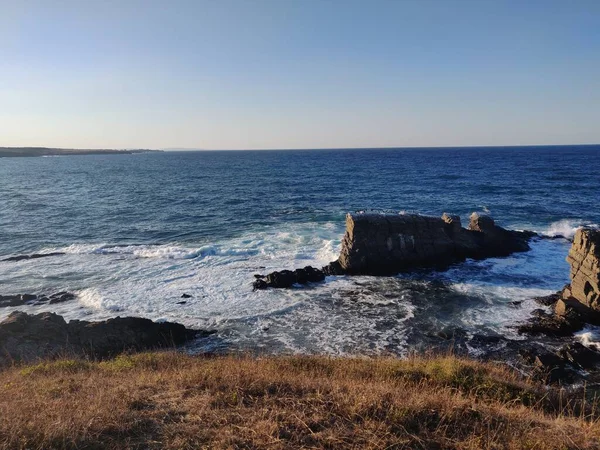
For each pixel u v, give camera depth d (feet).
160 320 55.16
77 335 47.47
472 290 67.67
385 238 78.69
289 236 100.78
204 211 137.90
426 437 19.21
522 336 51.85
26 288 68.69
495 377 32.76
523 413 23.53
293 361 36.52
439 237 82.33
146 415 20.70
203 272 75.51
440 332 52.60
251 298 63.67
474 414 21.93
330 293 66.33
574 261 59.36
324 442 18.31
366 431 19.13
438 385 29.27
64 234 107.65
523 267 78.95
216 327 54.49
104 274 74.84
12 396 24.59
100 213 135.64
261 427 19.24
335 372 32.30
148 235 106.01
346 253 77.66
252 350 48.34
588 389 39.37
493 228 89.81
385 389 24.50
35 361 41.65
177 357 39.60
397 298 64.28
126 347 47.44
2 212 137.18
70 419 19.74
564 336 51.75
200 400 22.43
